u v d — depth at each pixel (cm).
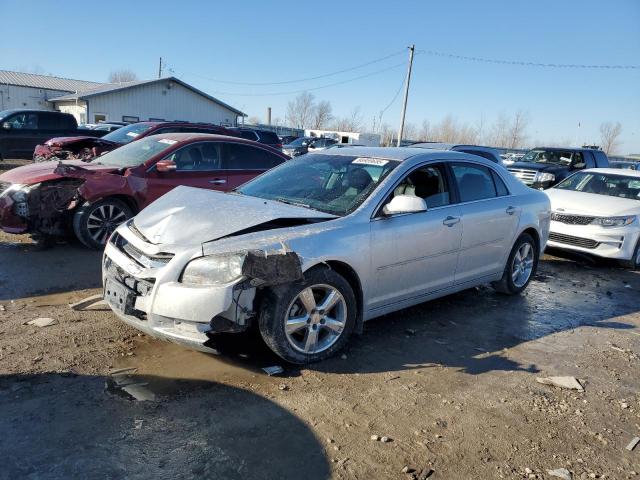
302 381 375
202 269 353
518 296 634
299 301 386
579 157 1620
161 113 4028
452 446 311
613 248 810
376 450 301
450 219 494
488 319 541
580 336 513
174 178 755
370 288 432
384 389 372
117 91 3756
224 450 290
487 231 540
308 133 4219
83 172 682
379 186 452
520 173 1564
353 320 418
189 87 4125
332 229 405
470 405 360
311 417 329
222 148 817
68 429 298
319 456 292
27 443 283
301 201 460
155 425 308
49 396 331
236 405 336
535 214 609
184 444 293
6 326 434
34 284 551
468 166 546
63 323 446
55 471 263
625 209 827
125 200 721
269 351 416
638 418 360
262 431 310
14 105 4434
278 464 282
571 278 761
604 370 436
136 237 398
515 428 336
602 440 329
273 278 347
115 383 353
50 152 1157
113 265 401
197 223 390
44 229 678
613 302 646
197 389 353
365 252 418
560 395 385
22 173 691
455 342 471
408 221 455
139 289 371
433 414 345
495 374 412
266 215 400
